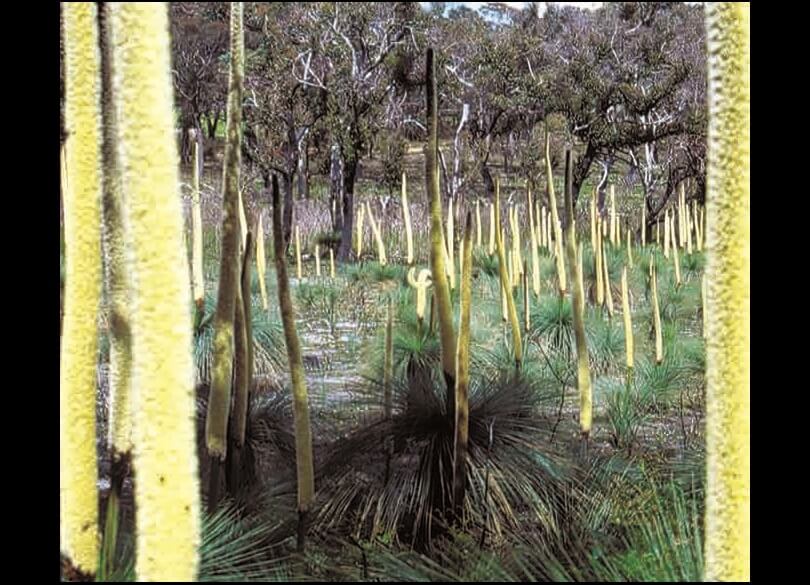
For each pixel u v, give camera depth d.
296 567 3.20
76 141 2.36
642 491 3.90
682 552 2.97
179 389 1.89
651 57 17.64
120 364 2.79
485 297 8.81
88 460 2.37
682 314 8.72
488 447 3.93
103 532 2.94
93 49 2.36
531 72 18.61
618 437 4.88
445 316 3.80
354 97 16.22
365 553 3.45
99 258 2.37
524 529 3.74
